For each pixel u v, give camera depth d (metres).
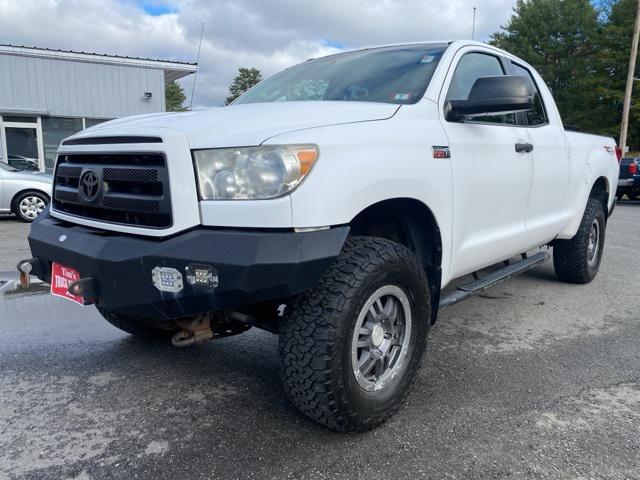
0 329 4.11
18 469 2.31
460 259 3.22
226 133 2.35
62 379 3.23
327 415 2.40
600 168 5.33
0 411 2.83
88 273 2.52
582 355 3.63
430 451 2.45
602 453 2.45
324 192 2.24
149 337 3.89
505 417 2.77
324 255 2.19
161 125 2.49
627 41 32.59
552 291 5.30
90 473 2.29
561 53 39.69
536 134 4.18
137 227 2.41
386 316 2.62
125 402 2.94
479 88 3.05
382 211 2.82
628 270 6.36
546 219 4.41
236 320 2.73
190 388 3.11
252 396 3.01
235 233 2.19
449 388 3.10
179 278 2.24
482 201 3.36
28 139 16.86
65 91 17.08
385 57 3.59
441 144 2.94
